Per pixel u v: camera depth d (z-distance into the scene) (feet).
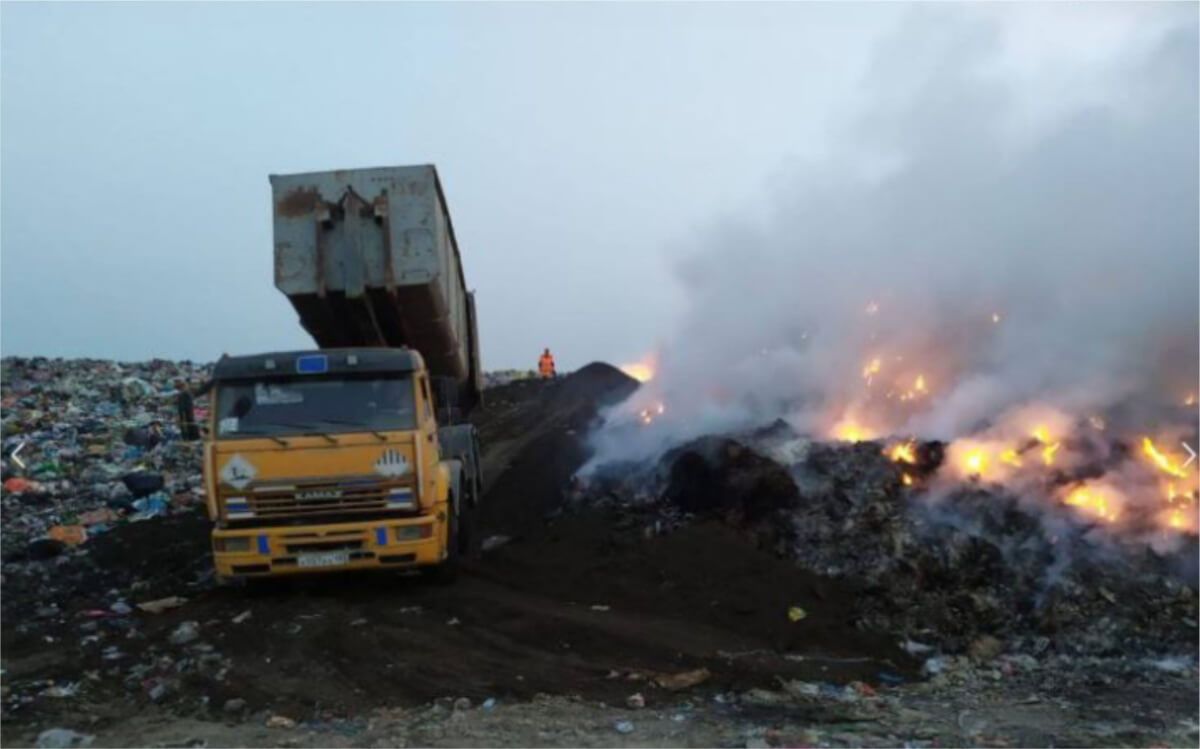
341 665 27.14
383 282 40.68
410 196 40.91
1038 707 24.13
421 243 40.73
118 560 41.29
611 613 32.12
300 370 34.50
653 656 28.07
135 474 54.54
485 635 29.78
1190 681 26.32
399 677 26.21
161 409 76.89
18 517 49.08
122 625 31.45
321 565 32.96
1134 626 29.96
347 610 31.94
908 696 25.50
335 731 22.80
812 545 34.99
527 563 38.17
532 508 46.03
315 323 42.68
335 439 33.45
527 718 23.35
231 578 34.04
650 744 21.44
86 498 53.11
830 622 30.81
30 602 35.29
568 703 24.53
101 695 25.31
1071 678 26.78
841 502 36.29
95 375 92.38
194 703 24.66
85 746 21.93
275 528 32.83
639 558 35.81
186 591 36.01
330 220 40.73
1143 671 27.30
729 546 35.53
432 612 32.01
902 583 32.58
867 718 23.26
